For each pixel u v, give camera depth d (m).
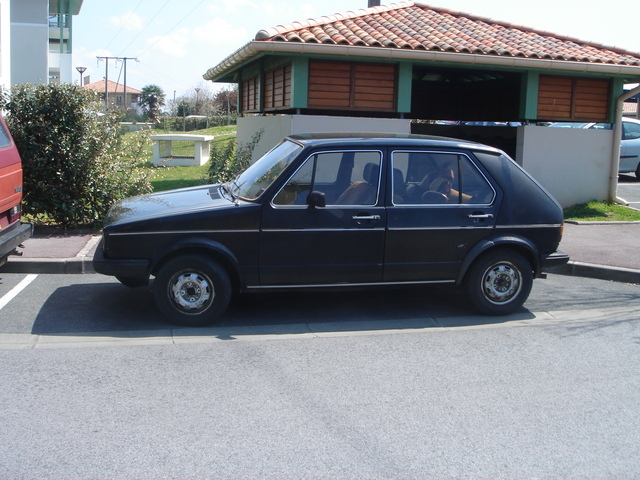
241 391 4.77
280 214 6.22
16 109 9.85
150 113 66.56
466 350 5.82
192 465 3.70
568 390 4.95
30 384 4.82
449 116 16.48
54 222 10.66
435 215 6.52
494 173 6.74
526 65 11.91
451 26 13.49
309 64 11.31
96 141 10.12
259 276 6.30
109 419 4.26
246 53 11.32
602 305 7.41
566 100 12.99
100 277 8.09
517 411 4.55
